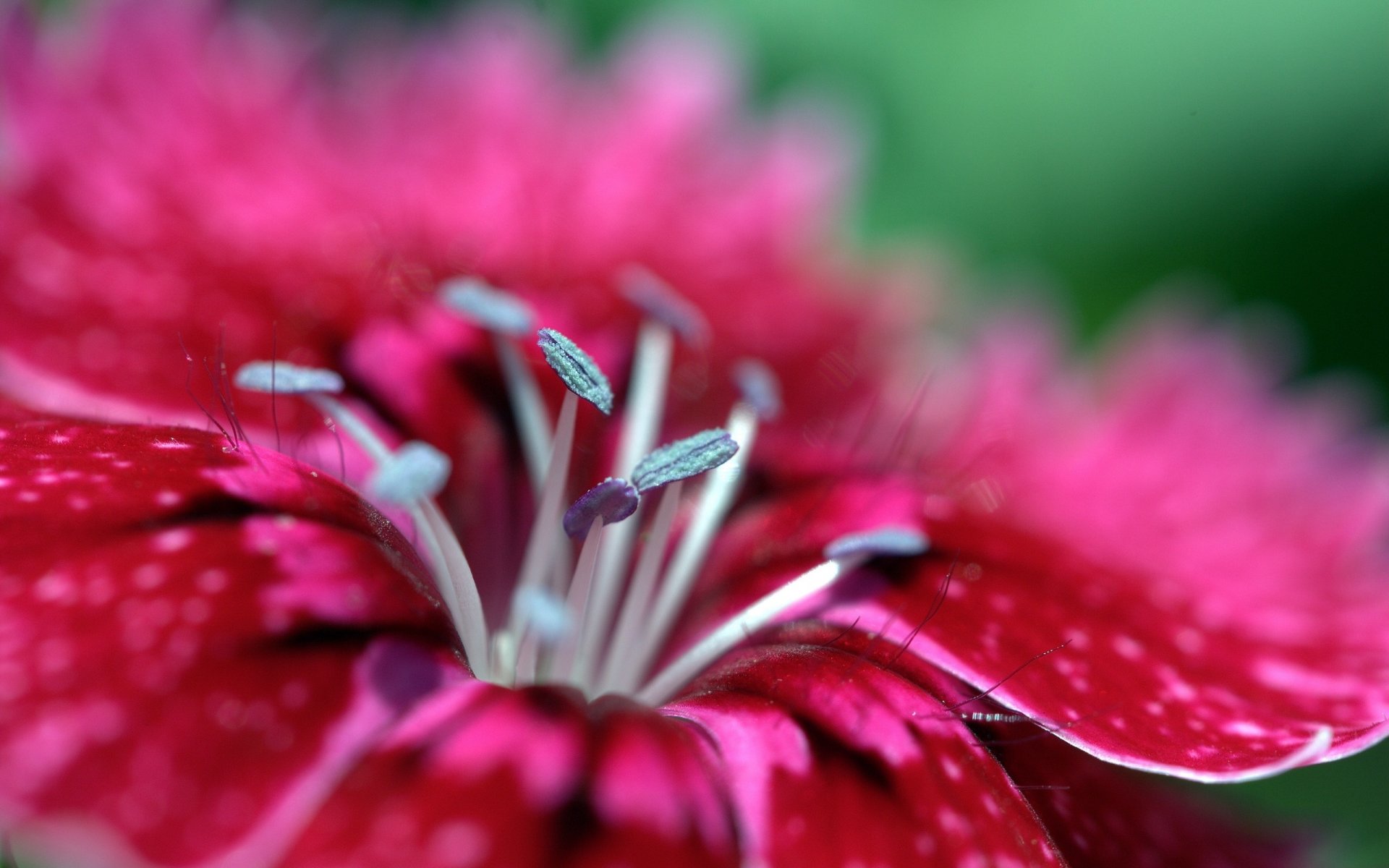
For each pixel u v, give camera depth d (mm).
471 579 68
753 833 61
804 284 96
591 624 72
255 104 87
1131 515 94
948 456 90
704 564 76
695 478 78
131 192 81
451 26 96
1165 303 101
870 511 75
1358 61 99
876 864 61
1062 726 65
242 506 64
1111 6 101
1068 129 103
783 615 70
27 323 74
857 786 63
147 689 59
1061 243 104
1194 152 102
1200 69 101
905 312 98
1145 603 72
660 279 92
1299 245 102
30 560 61
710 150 98
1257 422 97
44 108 81
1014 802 64
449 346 78
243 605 61
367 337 77
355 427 69
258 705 60
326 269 81
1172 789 75
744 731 64
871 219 106
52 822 57
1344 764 89
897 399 93
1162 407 97
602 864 58
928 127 104
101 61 83
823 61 103
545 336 70
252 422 72
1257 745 66
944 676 67
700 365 83
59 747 57
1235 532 93
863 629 69
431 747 60
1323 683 70
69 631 60
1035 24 102
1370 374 102
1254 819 76
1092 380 100
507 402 78
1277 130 101
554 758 60
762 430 83
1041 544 74
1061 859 64
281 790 58
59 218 79
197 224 82
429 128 93
